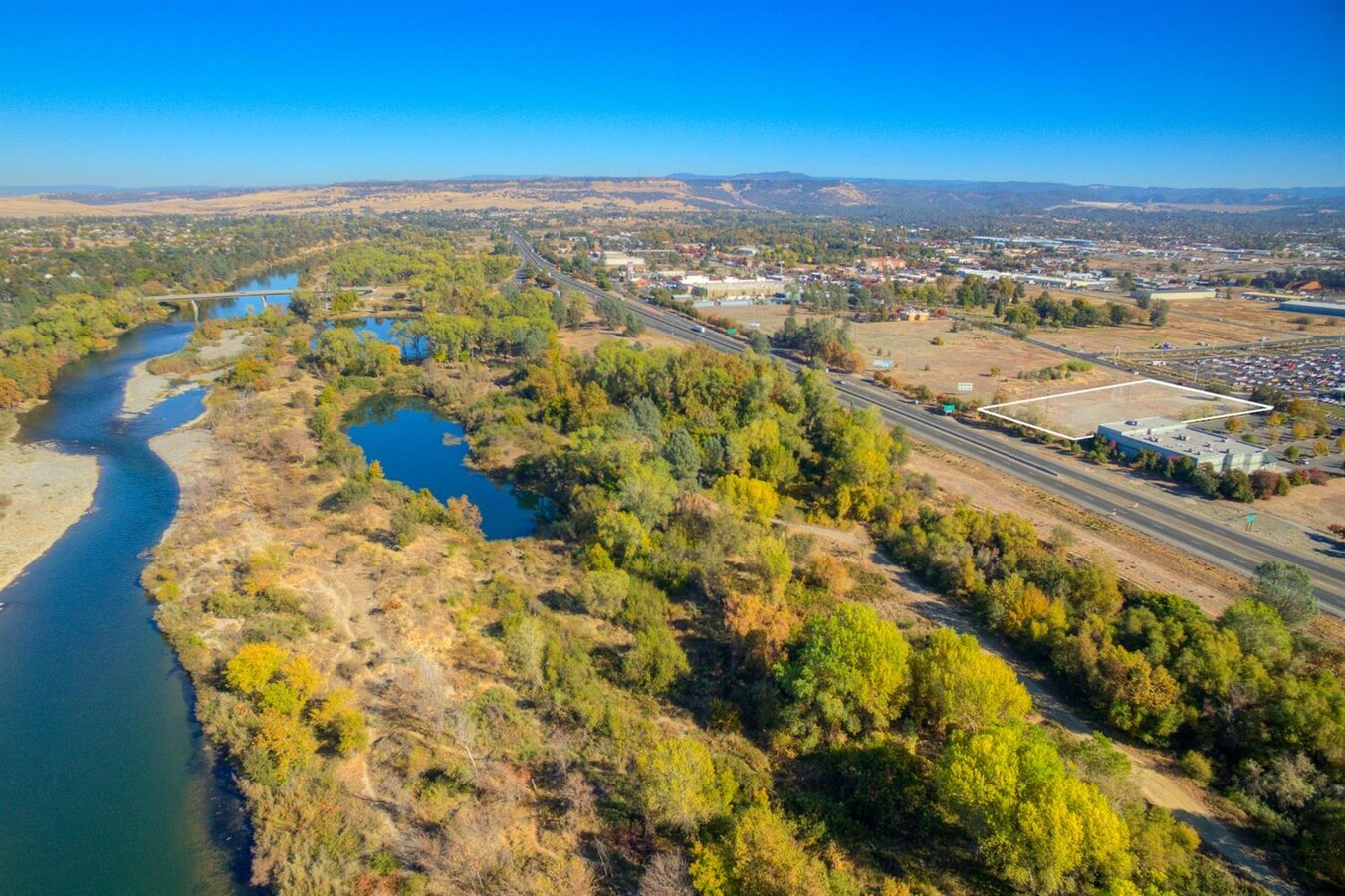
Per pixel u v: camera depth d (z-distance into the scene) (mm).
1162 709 61188
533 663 67625
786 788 56719
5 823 55156
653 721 64438
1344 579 89438
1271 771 55875
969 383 184125
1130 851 47188
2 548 96438
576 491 107000
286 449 126688
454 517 102062
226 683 68500
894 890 44750
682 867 46750
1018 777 47938
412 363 198750
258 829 53344
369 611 80375
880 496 106312
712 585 83812
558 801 55250
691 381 146500
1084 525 105000
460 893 47719
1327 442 140750
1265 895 47156
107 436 139625
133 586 87875
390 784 56250
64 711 67188
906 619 81062
